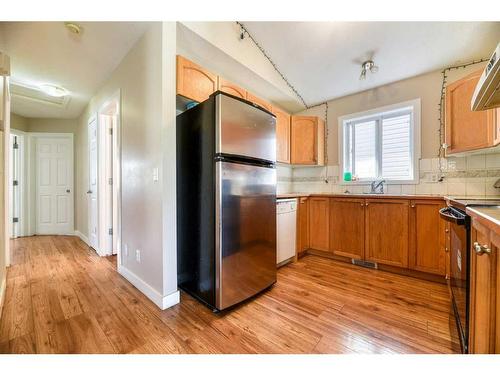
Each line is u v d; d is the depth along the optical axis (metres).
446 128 2.23
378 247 2.46
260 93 3.07
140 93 1.96
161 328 1.45
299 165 3.51
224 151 1.63
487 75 0.90
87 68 2.43
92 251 3.13
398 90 2.89
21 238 3.90
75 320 1.53
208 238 1.70
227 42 2.20
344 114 3.33
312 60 2.69
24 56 2.20
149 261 1.85
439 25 2.07
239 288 1.74
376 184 2.96
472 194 2.40
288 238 2.66
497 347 0.77
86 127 3.58
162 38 1.70
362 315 1.62
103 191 2.94
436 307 1.73
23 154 4.04
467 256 1.10
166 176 1.71
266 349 1.27
